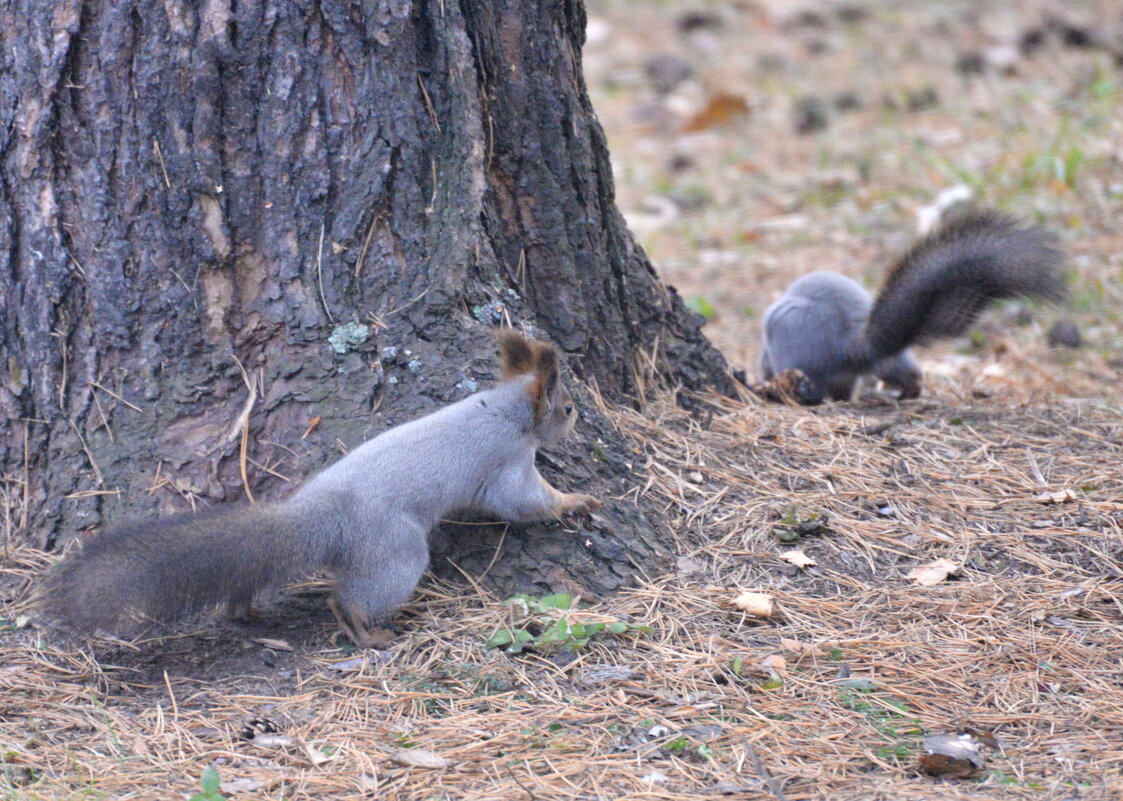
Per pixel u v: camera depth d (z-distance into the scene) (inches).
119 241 320.5
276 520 279.0
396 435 298.8
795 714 261.3
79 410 326.6
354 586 287.4
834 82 948.6
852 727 256.7
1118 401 445.4
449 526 317.4
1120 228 619.5
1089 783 233.8
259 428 320.8
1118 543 333.7
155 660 286.7
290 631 298.0
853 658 284.7
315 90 319.3
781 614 302.4
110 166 318.0
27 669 282.8
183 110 315.6
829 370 460.4
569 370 354.6
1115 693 268.4
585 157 370.3
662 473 352.8
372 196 324.5
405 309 327.3
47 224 322.0
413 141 327.0
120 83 314.7
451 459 295.7
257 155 320.2
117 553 266.8
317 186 322.7
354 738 253.4
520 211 360.2
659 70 1028.5
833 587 316.5
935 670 279.6
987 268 426.3
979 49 958.4
